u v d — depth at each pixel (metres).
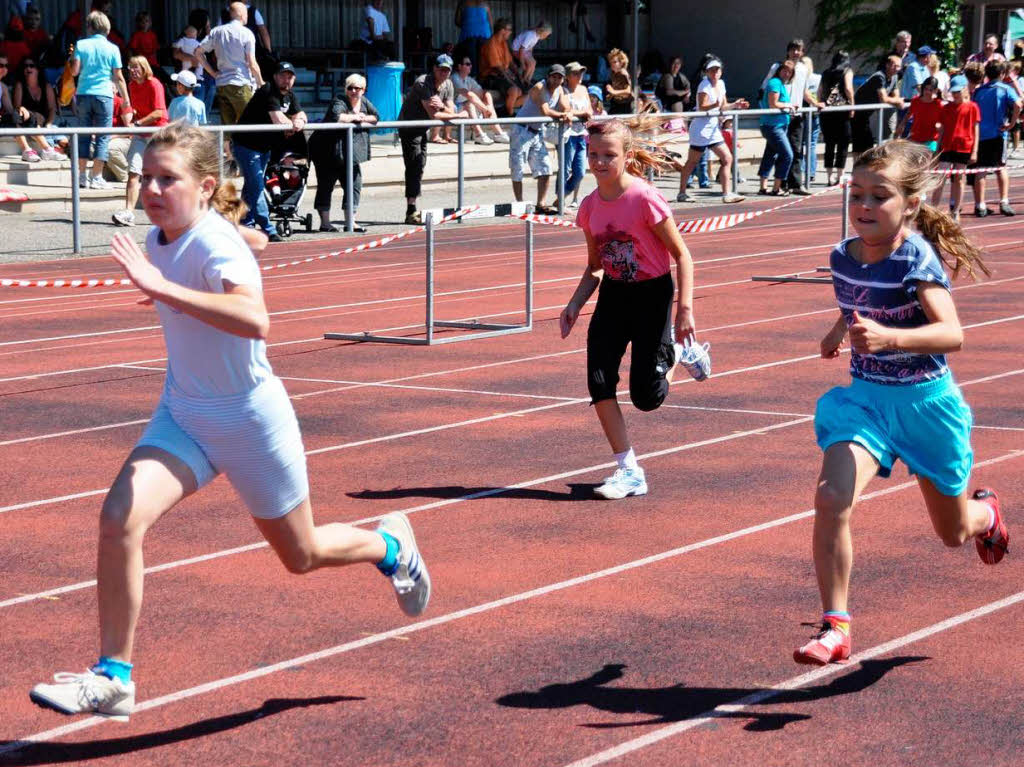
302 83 26.41
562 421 8.28
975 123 19.34
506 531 6.13
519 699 4.35
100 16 18.23
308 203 20.48
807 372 9.72
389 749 4.00
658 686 4.45
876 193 4.37
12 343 10.98
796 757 3.94
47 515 6.39
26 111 19.81
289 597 5.29
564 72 20.47
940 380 4.45
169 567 5.63
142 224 17.92
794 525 6.22
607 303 6.70
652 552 5.84
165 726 4.15
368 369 9.86
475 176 23.39
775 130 23.12
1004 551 5.02
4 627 4.98
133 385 9.34
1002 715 4.23
